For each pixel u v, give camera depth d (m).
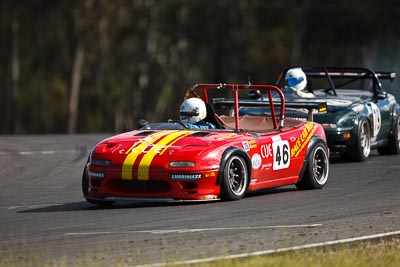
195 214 38.41
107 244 31.69
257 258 27.45
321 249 30.08
